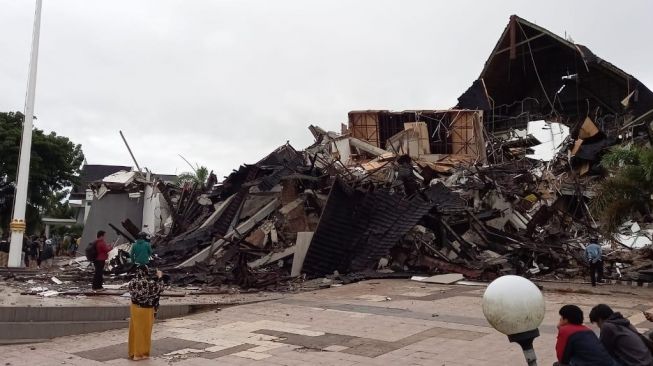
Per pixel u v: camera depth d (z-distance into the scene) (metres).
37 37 20.03
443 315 10.65
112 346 8.91
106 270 17.81
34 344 9.22
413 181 20.91
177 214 26.33
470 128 35.12
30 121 19.47
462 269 16.80
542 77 44.31
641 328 9.15
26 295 12.14
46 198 37.06
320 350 8.13
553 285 15.57
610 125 37.34
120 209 30.47
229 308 11.91
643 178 15.39
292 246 18.12
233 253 17.98
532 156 36.72
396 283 15.61
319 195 20.23
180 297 12.94
